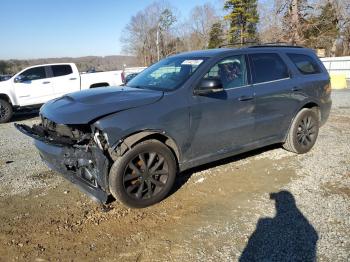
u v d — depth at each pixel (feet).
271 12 118.21
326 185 15.24
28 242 11.27
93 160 11.99
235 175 16.49
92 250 10.78
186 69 15.16
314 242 10.91
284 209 13.09
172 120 13.44
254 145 17.10
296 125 18.83
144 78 16.71
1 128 32.09
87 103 12.94
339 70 78.07
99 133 12.17
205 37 222.69
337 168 17.31
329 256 10.20
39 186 15.81
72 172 13.25
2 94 36.60
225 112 15.20
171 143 13.83
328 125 27.66
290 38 109.19
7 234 11.76
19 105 37.81
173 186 15.31
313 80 19.40
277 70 17.92
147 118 12.78
